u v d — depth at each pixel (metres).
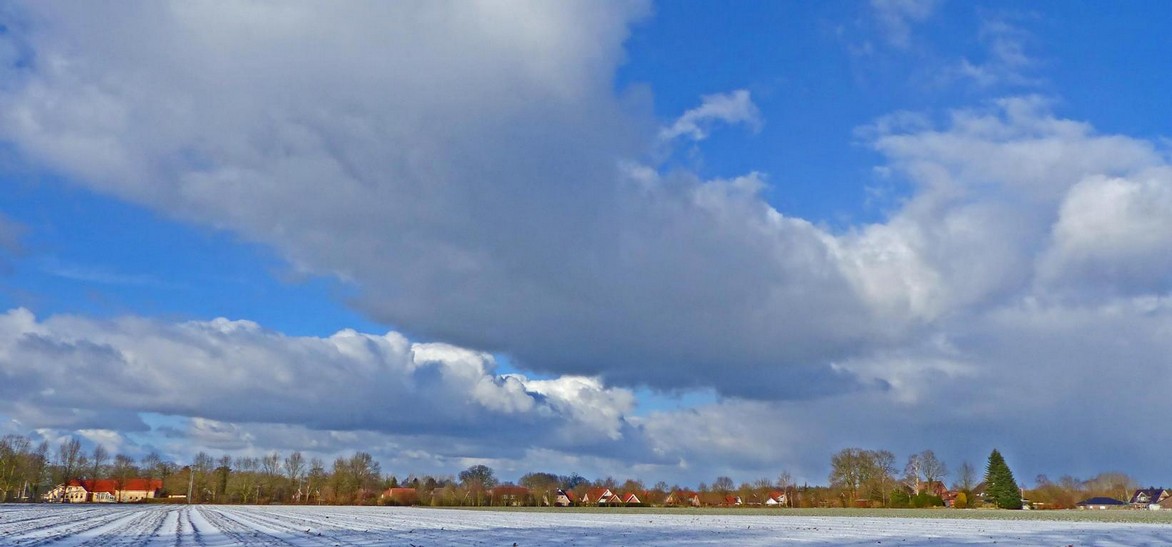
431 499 199.75
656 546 43.97
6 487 167.88
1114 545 45.91
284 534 52.88
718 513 119.50
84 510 103.19
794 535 55.44
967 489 173.50
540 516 101.12
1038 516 103.25
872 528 66.69
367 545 42.25
